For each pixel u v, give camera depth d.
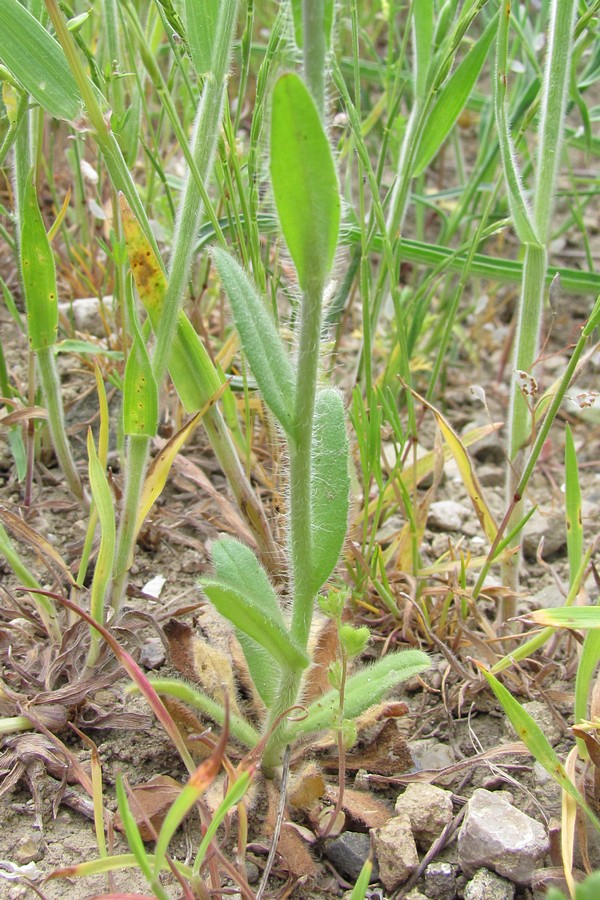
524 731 0.22
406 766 0.24
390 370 0.32
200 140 0.23
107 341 0.33
